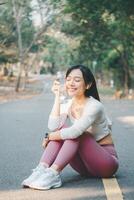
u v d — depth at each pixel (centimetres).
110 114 1836
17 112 1933
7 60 4516
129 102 2769
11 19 4275
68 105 636
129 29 3288
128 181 631
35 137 1118
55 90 636
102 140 625
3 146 974
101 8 2708
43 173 588
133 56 4053
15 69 8088
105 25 3431
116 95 3578
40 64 10662
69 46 5406
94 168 625
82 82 617
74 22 3616
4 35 4162
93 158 613
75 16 3041
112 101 2912
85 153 611
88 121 595
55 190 581
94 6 2719
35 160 805
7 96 3534
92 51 4150
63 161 591
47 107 2241
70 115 629
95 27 3466
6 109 2114
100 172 631
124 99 3250
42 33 4344
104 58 4428
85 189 586
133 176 662
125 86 3928
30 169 726
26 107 2248
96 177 644
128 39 3625
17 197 554
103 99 3244
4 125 1409
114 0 2552
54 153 599
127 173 683
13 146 973
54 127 625
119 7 2567
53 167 589
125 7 2555
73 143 593
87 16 2920
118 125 1414
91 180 629
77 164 637
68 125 663
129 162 779
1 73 7338
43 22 4225
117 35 3625
